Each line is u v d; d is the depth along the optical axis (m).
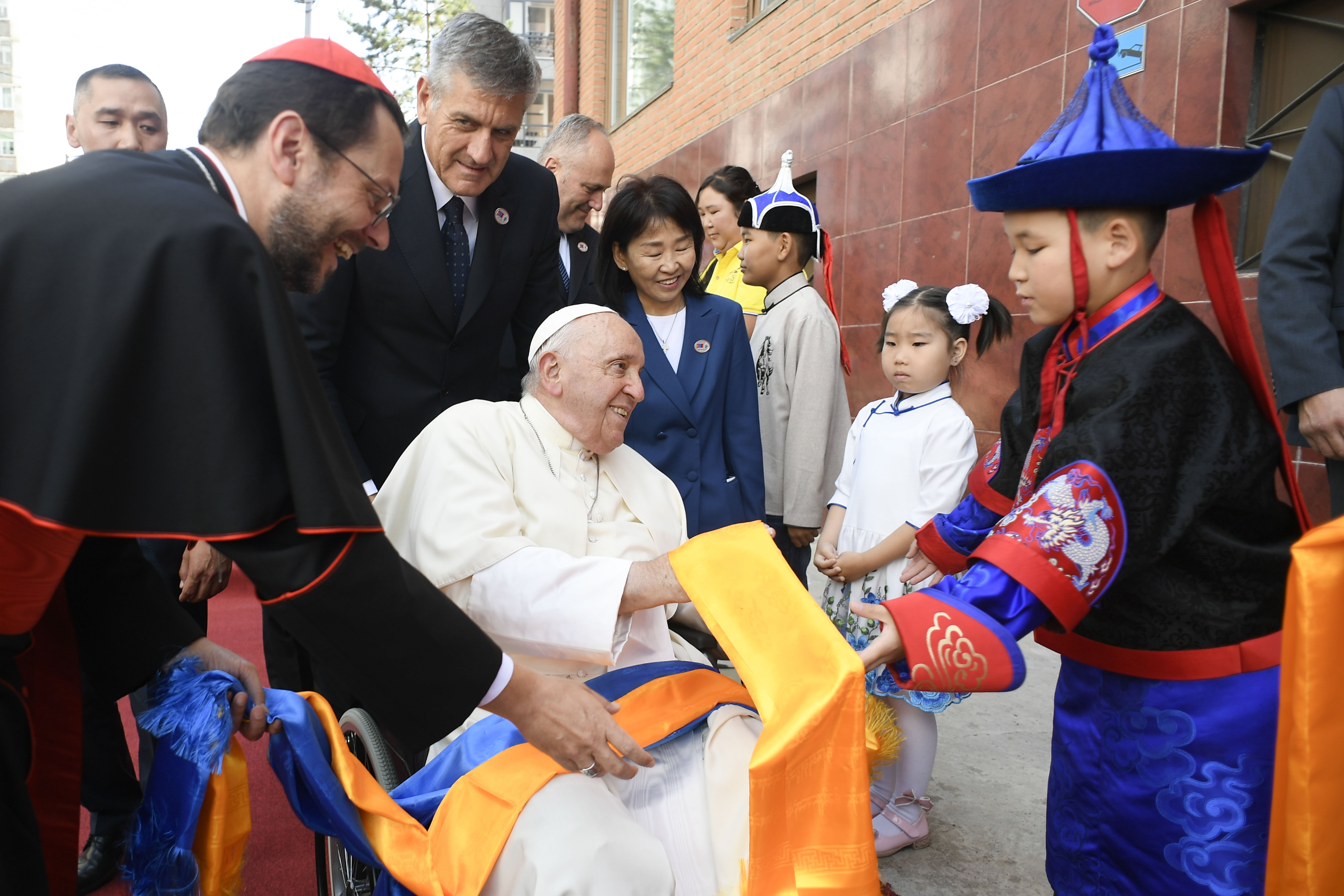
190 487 1.02
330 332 2.34
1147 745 1.40
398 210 2.37
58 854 1.30
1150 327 1.34
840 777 1.36
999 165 4.82
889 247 5.79
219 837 1.38
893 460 2.41
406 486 2.02
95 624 1.43
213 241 1.03
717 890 1.61
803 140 6.76
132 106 3.00
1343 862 1.25
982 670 1.20
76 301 0.98
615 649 1.78
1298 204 2.27
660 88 9.73
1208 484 1.29
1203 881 1.37
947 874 2.29
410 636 1.18
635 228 2.59
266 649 2.34
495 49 2.16
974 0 4.94
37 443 0.97
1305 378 2.23
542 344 2.06
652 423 2.66
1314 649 1.19
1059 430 1.39
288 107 1.18
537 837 1.46
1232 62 3.66
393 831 1.43
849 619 2.42
